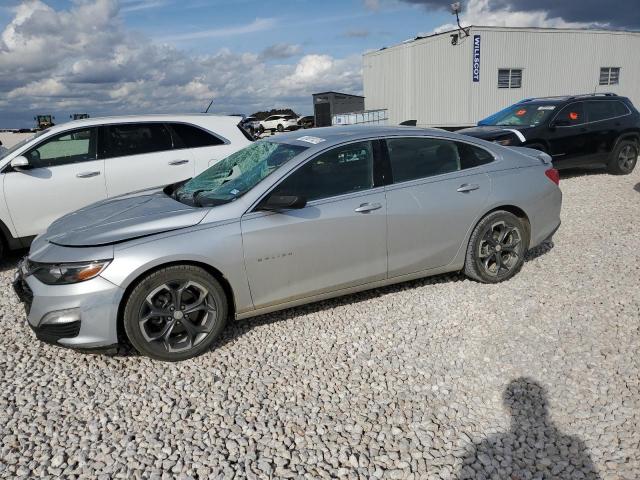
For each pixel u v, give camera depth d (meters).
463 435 2.69
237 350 3.66
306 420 2.87
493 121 9.99
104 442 2.74
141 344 3.39
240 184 3.86
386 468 2.49
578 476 2.39
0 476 2.50
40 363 3.58
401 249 4.12
